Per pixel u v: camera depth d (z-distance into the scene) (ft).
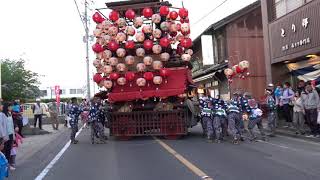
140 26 63.67
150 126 64.03
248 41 106.83
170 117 63.67
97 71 65.98
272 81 81.66
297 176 33.32
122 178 35.06
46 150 56.85
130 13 63.67
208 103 59.41
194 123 65.98
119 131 64.54
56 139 71.87
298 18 71.46
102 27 64.59
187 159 43.50
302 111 60.64
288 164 38.88
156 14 63.57
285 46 76.23
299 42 71.41
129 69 64.69
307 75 73.72
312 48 67.67
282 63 81.15
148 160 44.32
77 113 64.80
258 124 58.44
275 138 60.75
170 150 51.08
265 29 84.02
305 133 61.41
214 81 118.62
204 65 118.83
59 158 48.80
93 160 46.09
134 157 46.96
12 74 154.92
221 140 59.41
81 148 57.67
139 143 60.34
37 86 173.99
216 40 115.34
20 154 52.80
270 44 82.23
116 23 64.28
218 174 34.94
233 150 49.42
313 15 67.05
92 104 63.26
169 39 63.16
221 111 57.88
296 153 45.73
